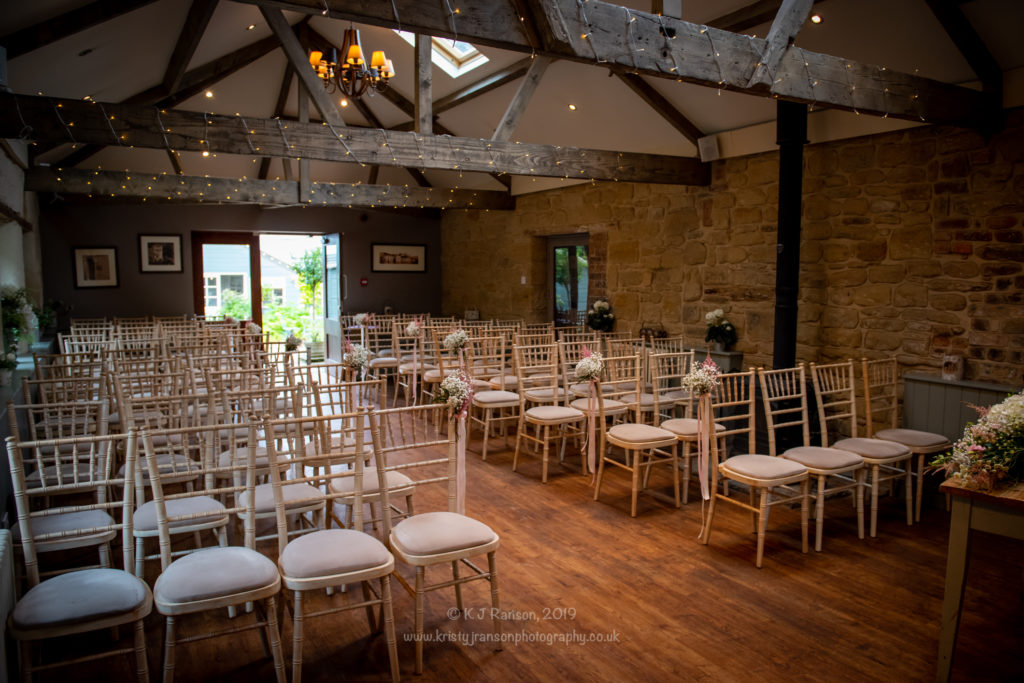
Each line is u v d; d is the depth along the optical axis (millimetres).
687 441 4219
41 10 4023
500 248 10180
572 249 9078
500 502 4297
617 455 5461
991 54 4273
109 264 9484
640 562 3412
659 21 3043
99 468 3105
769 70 3336
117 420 4117
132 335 8016
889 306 5062
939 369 4754
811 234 5609
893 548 3621
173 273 9922
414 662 2516
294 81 8391
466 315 10594
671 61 3072
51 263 9125
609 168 6043
